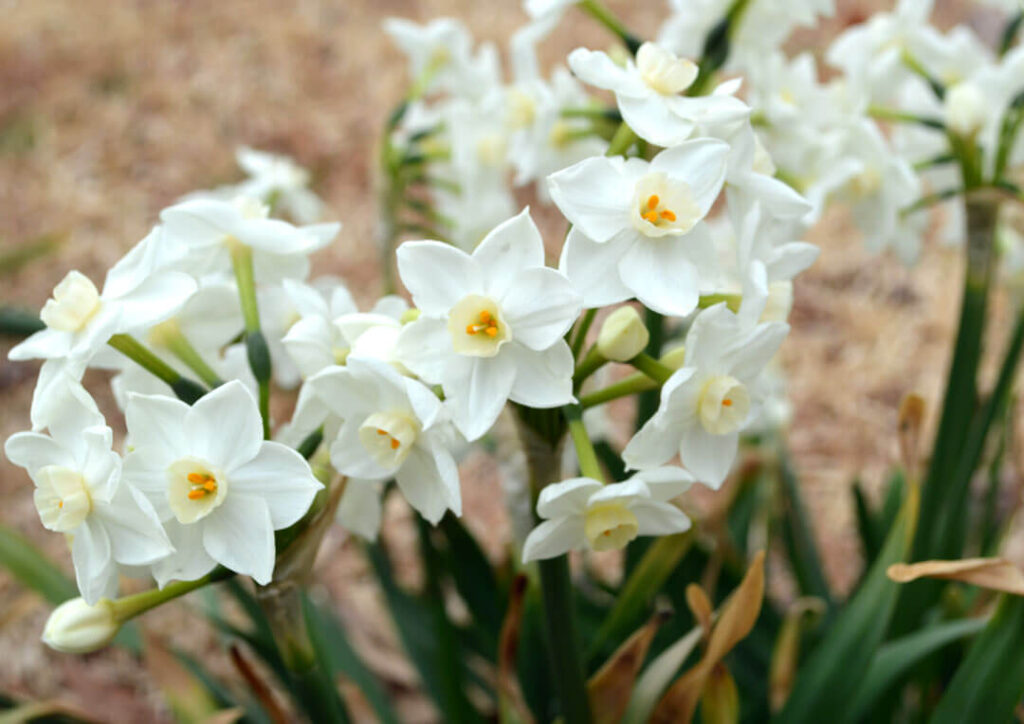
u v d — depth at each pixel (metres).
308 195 0.67
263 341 0.45
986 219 0.53
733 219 0.45
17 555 0.55
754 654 0.60
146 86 1.35
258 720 0.56
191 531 0.43
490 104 0.58
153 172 1.24
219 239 0.46
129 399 0.43
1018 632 0.49
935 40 0.56
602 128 0.56
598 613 0.59
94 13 1.47
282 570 0.45
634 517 0.43
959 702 0.49
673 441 0.44
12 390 1.00
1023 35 0.63
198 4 1.50
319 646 0.51
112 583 0.43
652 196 0.43
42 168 1.23
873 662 0.52
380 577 0.59
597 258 0.43
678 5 0.53
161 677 0.55
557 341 0.43
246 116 1.32
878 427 1.00
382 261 0.62
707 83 0.52
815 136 0.55
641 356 0.44
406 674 0.77
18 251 0.81
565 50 1.39
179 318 0.47
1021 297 0.69
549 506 0.43
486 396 0.43
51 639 0.44
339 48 1.43
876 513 0.68
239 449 0.43
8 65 1.37
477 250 0.43
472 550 0.56
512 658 0.51
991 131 0.53
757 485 0.70
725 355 0.43
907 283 1.15
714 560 0.58
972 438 0.56
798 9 0.54
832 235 1.21
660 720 0.49
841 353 1.08
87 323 0.44
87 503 0.43
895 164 0.54
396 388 0.43
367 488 0.47
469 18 1.46
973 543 0.65
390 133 0.59
